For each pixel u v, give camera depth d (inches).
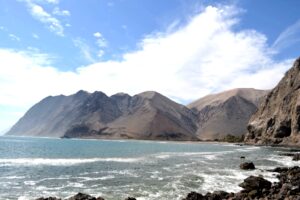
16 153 3417.8
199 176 1512.1
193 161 2335.1
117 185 1282.0
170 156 2940.5
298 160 2343.8
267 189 1117.1
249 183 1189.7
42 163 2214.6
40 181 1400.1
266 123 6190.9
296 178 1302.9
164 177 1492.4
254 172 1648.6
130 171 1742.1
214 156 2883.9
